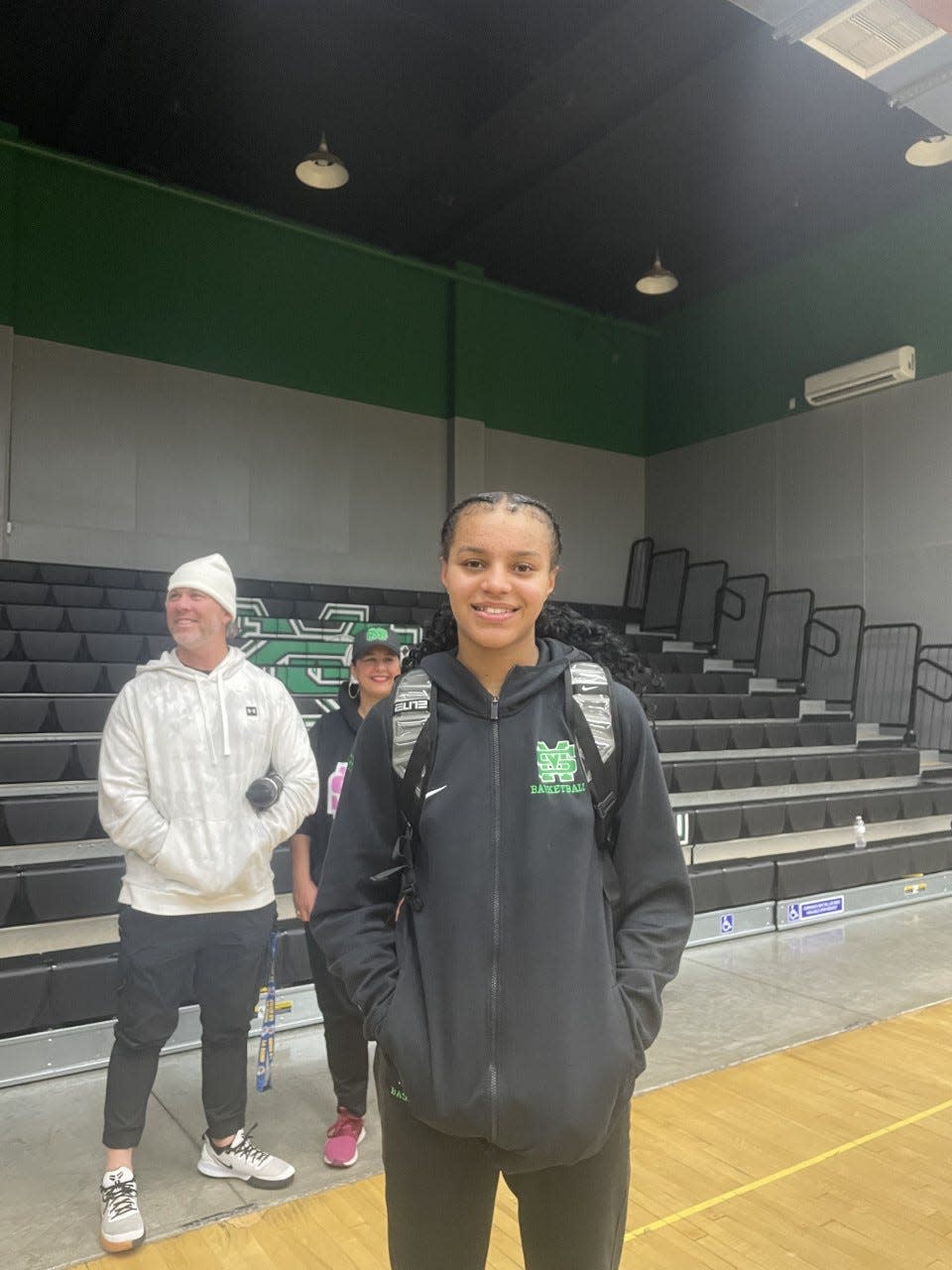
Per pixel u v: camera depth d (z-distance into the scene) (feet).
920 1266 6.68
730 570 33.55
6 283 25.30
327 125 25.30
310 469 30.07
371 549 31.01
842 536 30.01
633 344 37.35
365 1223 7.12
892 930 15.29
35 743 13.37
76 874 10.75
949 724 26.43
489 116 24.89
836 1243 6.93
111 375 27.02
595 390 36.19
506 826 3.88
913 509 28.12
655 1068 10.02
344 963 4.03
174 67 23.11
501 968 3.74
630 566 36.45
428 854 3.91
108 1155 7.09
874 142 25.50
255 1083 9.45
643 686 4.58
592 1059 3.68
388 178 27.81
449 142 26.05
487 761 3.94
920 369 28.09
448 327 33.01
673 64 22.66
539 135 25.40
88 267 26.81
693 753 21.04
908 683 27.71
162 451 27.66
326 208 29.58
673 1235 7.02
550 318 35.27
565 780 3.92
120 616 21.57
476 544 3.92
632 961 3.97
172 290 28.04
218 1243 6.86
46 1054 9.38
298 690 19.90
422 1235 4.00
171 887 7.22
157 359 27.73
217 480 28.45
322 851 8.64
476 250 31.83
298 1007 10.78
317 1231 7.01
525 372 34.50
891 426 28.86
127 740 7.26
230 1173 7.69
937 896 17.44
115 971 9.79
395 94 24.29
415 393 32.22
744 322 33.71
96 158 26.94
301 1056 10.10
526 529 3.92
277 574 29.27
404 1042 3.75
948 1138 8.50
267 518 29.22
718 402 34.45
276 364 29.66
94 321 26.84
